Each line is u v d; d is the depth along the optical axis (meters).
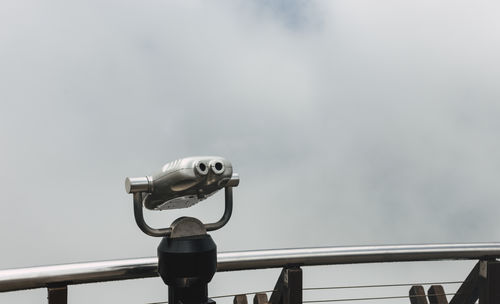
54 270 1.41
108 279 1.50
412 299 2.05
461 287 2.11
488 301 1.98
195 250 1.44
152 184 1.42
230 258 1.67
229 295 1.79
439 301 2.03
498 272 1.99
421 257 1.92
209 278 1.49
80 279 1.46
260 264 1.71
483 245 2.01
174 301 1.50
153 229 1.45
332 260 1.81
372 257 1.86
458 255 1.95
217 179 1.42
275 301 1.84
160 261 1.47
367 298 1.89
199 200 1.51
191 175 1.37
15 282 1.36
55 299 1.42
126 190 1.42
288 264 1.75
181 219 1.47
